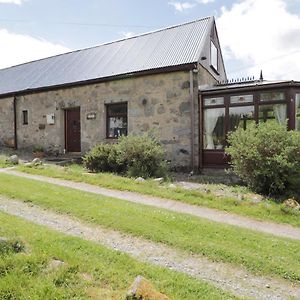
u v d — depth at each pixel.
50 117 15.38
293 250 4.73
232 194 8.10
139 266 3.85
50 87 15.10
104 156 10.96
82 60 16.55
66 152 15.13
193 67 11.27
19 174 10.12
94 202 6.75
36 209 6.27
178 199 7.60
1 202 6.66
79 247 4.27
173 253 4.52
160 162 10.57
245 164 8.26
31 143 16.34
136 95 12.60
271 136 7.95
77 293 3.06
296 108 10.08
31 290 3.04
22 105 16.77
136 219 5.71
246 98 10.60
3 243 3.82
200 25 14.19
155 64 12.32
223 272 4.05
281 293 3.64
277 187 7.91
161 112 12.04
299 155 7.72
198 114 11.38
